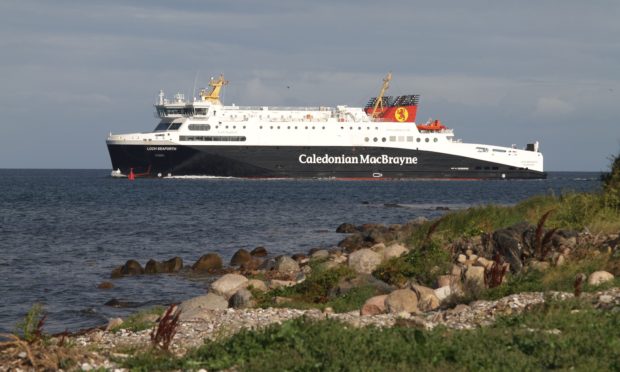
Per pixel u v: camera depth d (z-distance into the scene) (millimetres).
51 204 147375
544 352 19156
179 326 26875
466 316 25594
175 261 58344
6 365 19703
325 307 32031
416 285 31047
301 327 21609
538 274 33219
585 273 32500
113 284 51219
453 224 55219
